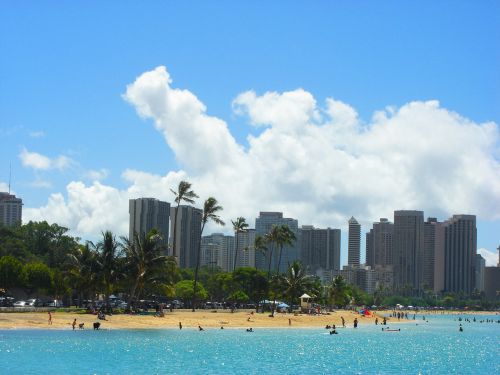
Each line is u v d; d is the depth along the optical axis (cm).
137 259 11944
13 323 9531
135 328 10325
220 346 8381
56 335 8612
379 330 14738
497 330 17650
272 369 6300
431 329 16825
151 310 13825
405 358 8019
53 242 18212
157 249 12125
